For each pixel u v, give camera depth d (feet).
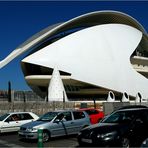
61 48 145.18
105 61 153.69
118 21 177.99
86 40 152.87
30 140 48.24
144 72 183.62
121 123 35.17
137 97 140.46
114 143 32.42
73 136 51.29
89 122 51.08
